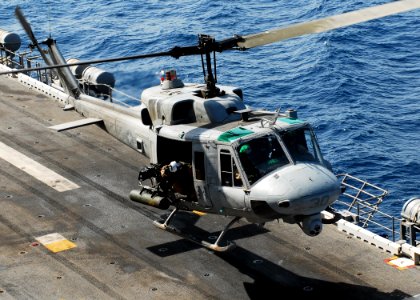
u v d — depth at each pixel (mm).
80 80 40969
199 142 25781
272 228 29156
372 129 54344
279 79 63406
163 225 27969
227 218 29891
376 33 73562
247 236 28594
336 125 55094
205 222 29594
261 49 70625
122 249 27609
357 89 61156
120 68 66062
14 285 25281
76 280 25578
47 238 28234
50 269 26234
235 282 25609
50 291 24922
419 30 74000
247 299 24672
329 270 26328
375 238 27672
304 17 80125
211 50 25859
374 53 69125
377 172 48469
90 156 34781
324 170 24828
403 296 24719
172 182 26969
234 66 66250
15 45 46406
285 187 23844
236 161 24766
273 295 24906
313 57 67625
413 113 57062
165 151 27469
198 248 27734
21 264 26531
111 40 72562
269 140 25078
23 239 28156
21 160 34250
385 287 25281
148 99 27938
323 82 62375
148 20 79000
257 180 24547
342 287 25328
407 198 45281
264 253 27422
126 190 31844
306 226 24266
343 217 29141
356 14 25062
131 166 33906
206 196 26078
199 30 75500
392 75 64312
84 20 79000
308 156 25375
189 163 26562
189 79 63438
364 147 51719
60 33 74812
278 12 81812
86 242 28031
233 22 78188
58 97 40938
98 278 25734
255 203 24406
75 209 30359
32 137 36500
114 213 30125
